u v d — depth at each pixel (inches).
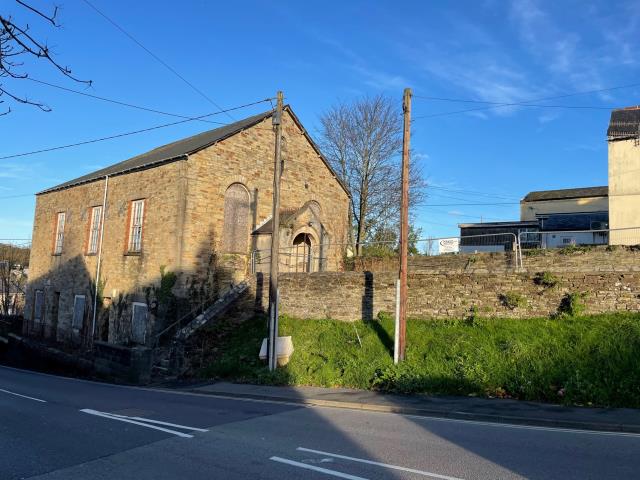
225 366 711.1
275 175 688.4
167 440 343.3
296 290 844.0
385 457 295.6
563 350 516.7
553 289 612.7
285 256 957.2
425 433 362.3
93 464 287.4
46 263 1317.7
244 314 866.8
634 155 1003.9
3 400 535.8
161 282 906.7
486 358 543.5
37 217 1400.1
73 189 1249.4
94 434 363.3
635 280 566.6
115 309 1019.9
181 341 760.3
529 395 473.7
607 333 523.5
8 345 1264.8
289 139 1081.4
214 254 932.0
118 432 369.7
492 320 637.9
